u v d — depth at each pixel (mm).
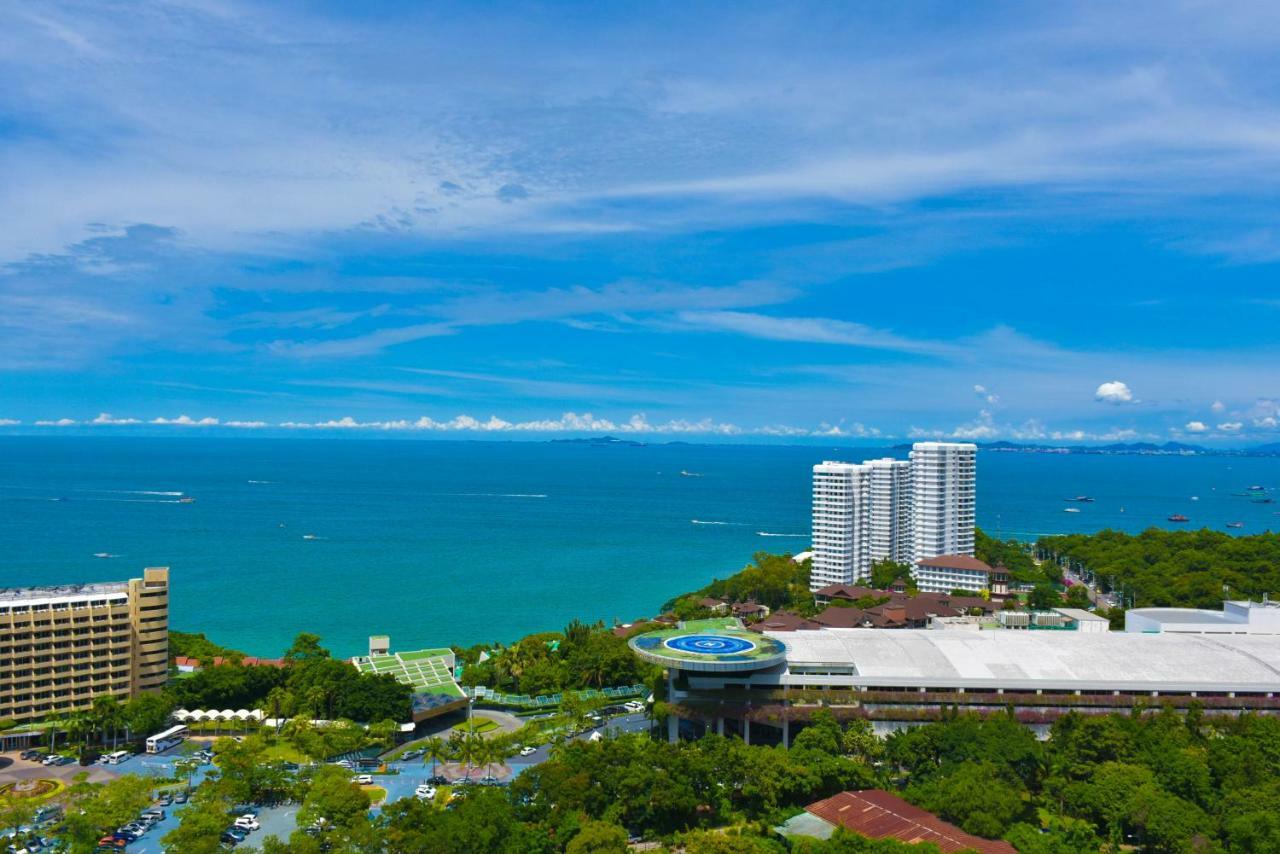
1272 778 144750
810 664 186875
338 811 136500
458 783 162375
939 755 161375
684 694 185750
